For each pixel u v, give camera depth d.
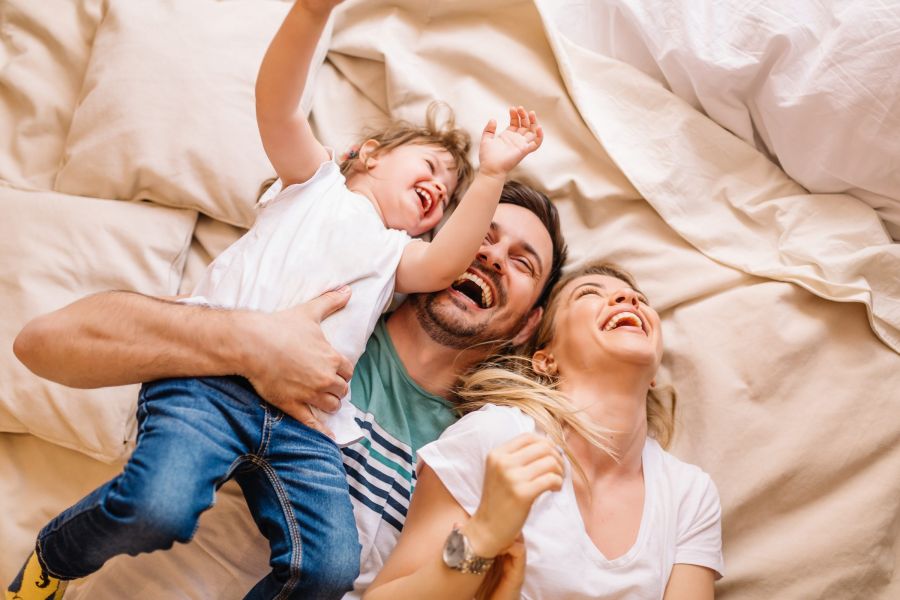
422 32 1.85
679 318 1.65
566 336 1.48
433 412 1.53
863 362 1.59
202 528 1.44
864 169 1.61
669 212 1.68
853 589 1.49
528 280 1.56
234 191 1.65
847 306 1.62
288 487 1.26
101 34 1.74
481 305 1.59
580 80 1.76
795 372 1.58
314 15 1.26
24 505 1.59
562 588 1.25
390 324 1.58
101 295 1.27
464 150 1.68
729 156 1.71
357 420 1.46
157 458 1.14
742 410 1.57
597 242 1.71
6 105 1.80
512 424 1.34
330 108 1.81
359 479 1.43
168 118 1.65
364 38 1.81
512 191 1.63
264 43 1.74
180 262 1.68
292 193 1.43
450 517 1.28
